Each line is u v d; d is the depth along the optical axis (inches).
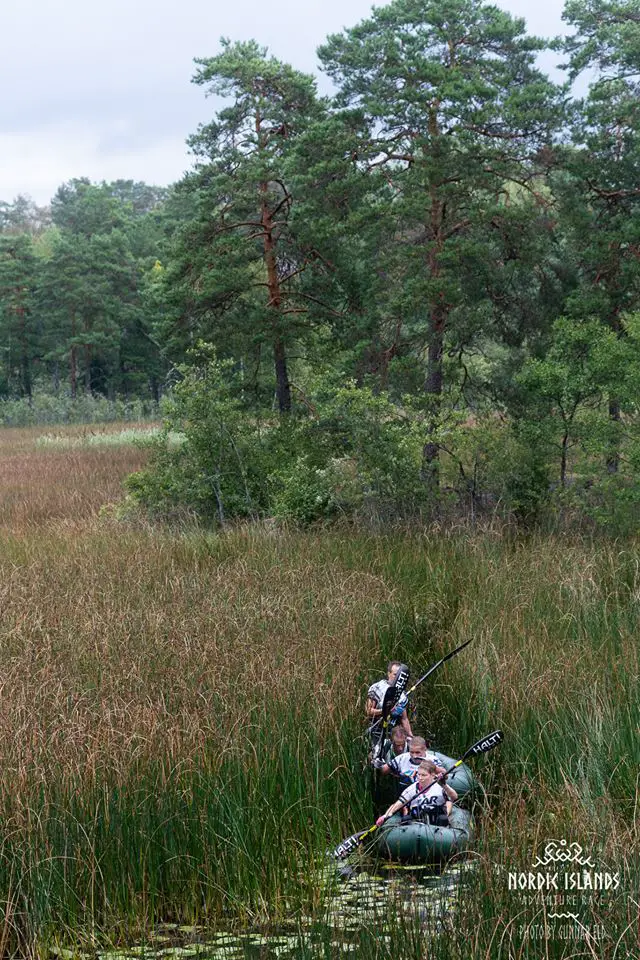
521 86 751.1
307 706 340.2
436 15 737.0
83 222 3321.9
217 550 618.2
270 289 901.8
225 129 880.9
